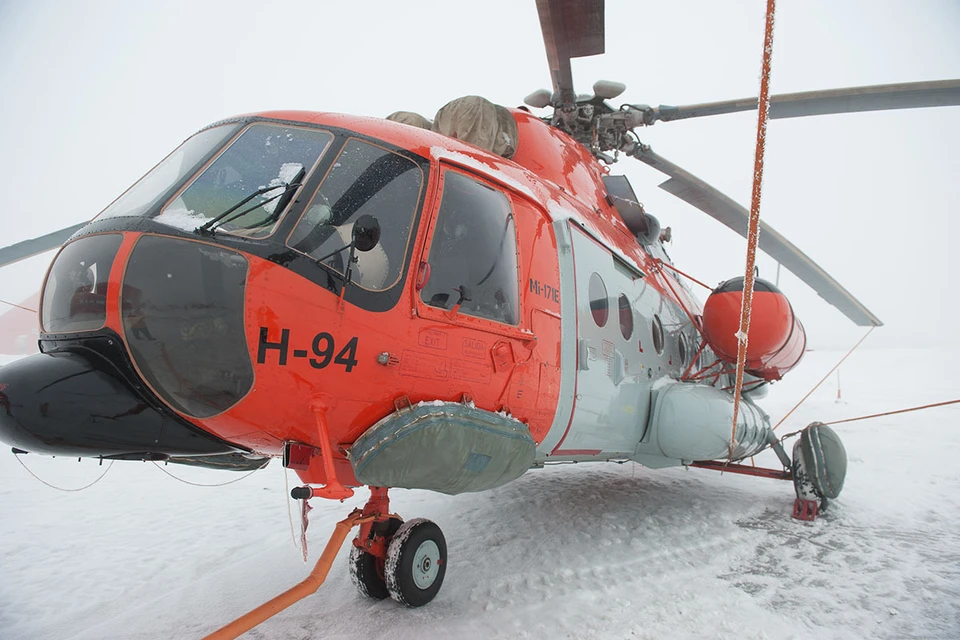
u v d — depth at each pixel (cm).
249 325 237
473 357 305
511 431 315
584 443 420
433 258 298
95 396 225
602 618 323
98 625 334
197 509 589
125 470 776
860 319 805
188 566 428
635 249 575
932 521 517
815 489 532
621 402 454
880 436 958
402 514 568
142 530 516
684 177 657
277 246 248
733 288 555
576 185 514
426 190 301
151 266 234
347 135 292
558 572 397
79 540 486
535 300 357
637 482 715
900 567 404
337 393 260
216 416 243
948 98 502
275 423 258
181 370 232
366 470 267
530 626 312
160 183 279
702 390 507
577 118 600
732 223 696
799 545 455
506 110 457
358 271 267
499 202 349
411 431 271
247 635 306
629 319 496
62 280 257
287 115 304
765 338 534
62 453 227
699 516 545
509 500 619
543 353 355
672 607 337
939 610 334
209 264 236
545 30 427
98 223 266
